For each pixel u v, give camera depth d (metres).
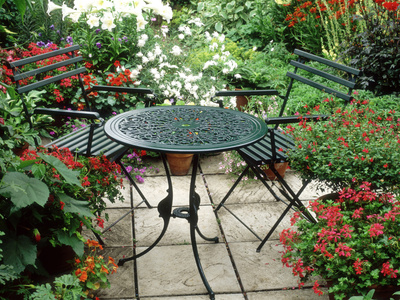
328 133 2.48
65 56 4.48
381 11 4.72
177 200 3.29
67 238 2.09
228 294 2.32
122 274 2.47
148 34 5.02
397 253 1.89
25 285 1.88
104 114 4.30
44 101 4.17
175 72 4.61
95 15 4.62
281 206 3.22
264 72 5.19
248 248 2.72
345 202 2.37
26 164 2.03
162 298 2.29
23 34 5.64
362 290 1.86
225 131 2.38
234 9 7.73
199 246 2.75
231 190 3.10
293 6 6.60
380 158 2.22
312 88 4.86
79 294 1.90
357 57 4.74
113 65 4.64
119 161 2.79
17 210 1.82
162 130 2.37
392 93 4.51
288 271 2.50
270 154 2.59
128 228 2.92
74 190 2.24
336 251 1.89
